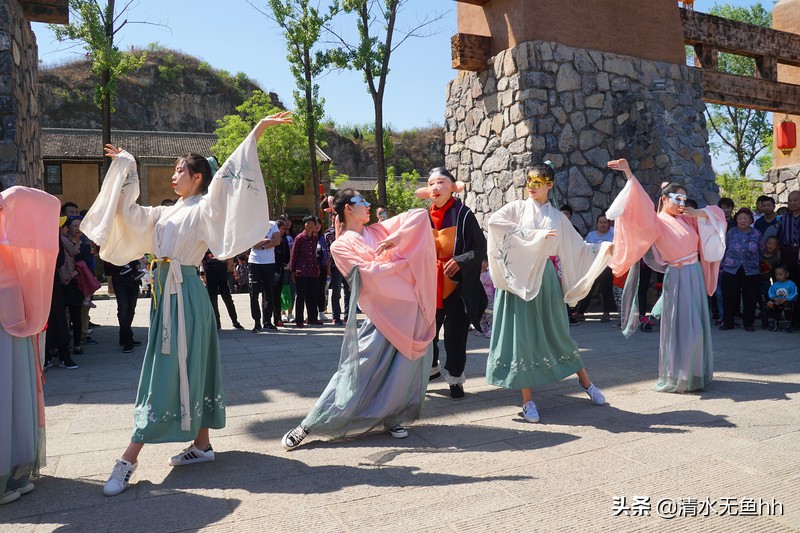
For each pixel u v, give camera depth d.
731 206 8.71
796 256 7.59
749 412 4.05
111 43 16.95
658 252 4.83
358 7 18.64
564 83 9.21
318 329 8.84
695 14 10.59
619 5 9.73
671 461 3.19
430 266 3.83
